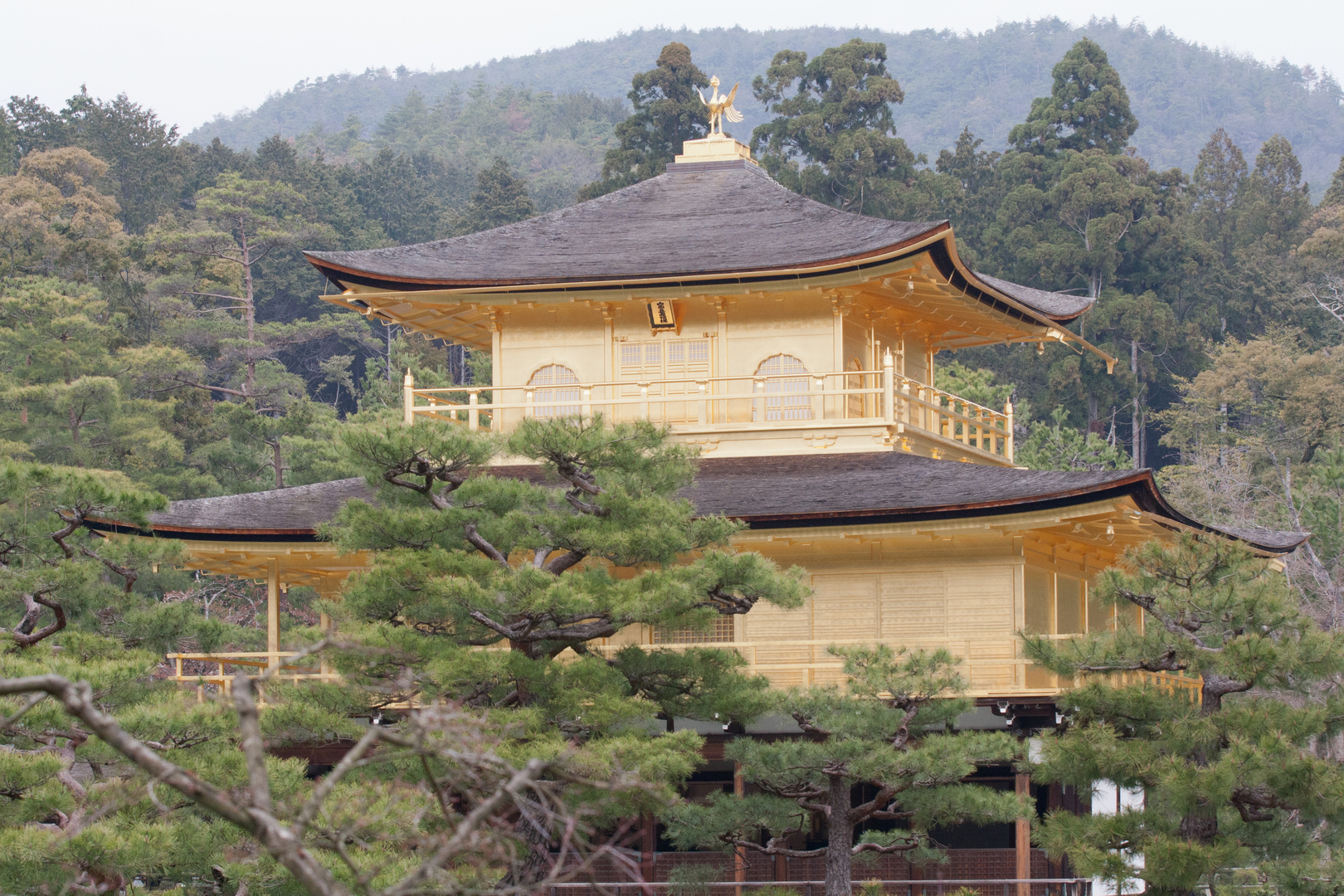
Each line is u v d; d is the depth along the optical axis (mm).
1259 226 180375
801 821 39219
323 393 182250
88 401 107312
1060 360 151250
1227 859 36062
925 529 46625
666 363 57250
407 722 18625
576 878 45875
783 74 170375
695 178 65812
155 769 15328
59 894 28609
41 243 159375
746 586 36344
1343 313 158250
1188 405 151625
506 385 58281
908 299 57906
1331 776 34531
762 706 37188
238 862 30266
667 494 38344
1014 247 160500
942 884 45969
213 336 148750
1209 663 36719
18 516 39031
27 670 30828
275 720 34500
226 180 173750
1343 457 94500
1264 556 54594
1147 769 36125
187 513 49844
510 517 35875
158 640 38281
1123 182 158000
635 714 35000
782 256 54812
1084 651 38438
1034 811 37281
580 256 57750
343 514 36969
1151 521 47469
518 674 34969
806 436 54375
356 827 25750
